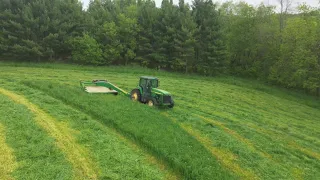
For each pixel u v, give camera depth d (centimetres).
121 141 1053
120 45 3616
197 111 1745
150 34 3750
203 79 3506
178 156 932
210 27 3781
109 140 1045
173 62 3744
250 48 4138
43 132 1041
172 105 1628
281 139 1416
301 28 3162
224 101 2272
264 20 4141
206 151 1036
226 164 1001
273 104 2548
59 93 1603
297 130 1709
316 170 1081
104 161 880
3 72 2467
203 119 1557
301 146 1358
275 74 3609
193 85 2894
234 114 1839
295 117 2144
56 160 852
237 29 4222
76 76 2641
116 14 3925
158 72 3478
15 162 812
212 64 3775
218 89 2872
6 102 1364
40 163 820
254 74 4156
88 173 802
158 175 839
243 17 4188
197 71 3944
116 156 922
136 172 836
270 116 1995
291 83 3322
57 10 3453
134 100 1669
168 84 2745
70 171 798
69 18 3572
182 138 1102
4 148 884
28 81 1881
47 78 2352
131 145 1030
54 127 1104
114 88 1769
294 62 3109
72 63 3612
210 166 904
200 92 2495
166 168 892
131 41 3741
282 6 4166
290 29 3341
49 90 1672
